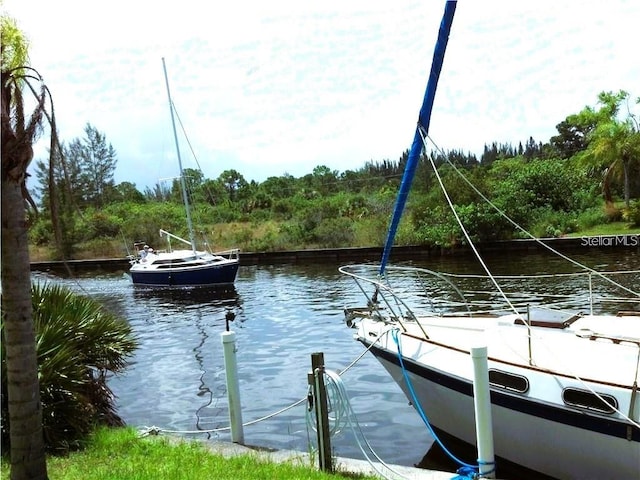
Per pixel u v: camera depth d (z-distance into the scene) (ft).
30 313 14.87
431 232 115.24
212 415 30.91
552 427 19.25
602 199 129.90
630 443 17.69
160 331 57.72
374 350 25.38
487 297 60.59
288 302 70.13
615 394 17.87
